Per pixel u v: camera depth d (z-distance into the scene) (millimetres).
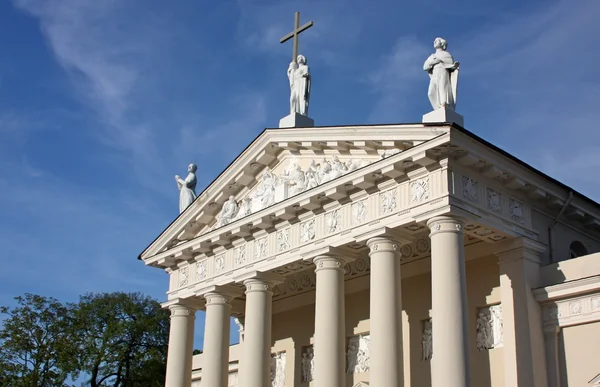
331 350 29484
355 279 35438
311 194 31047
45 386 66750
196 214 37406
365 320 34500
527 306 28281
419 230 28797
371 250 28859
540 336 28297
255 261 34062
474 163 27719
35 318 68500
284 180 33562
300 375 37406
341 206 30828
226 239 35594
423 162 27609
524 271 28719
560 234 31500
